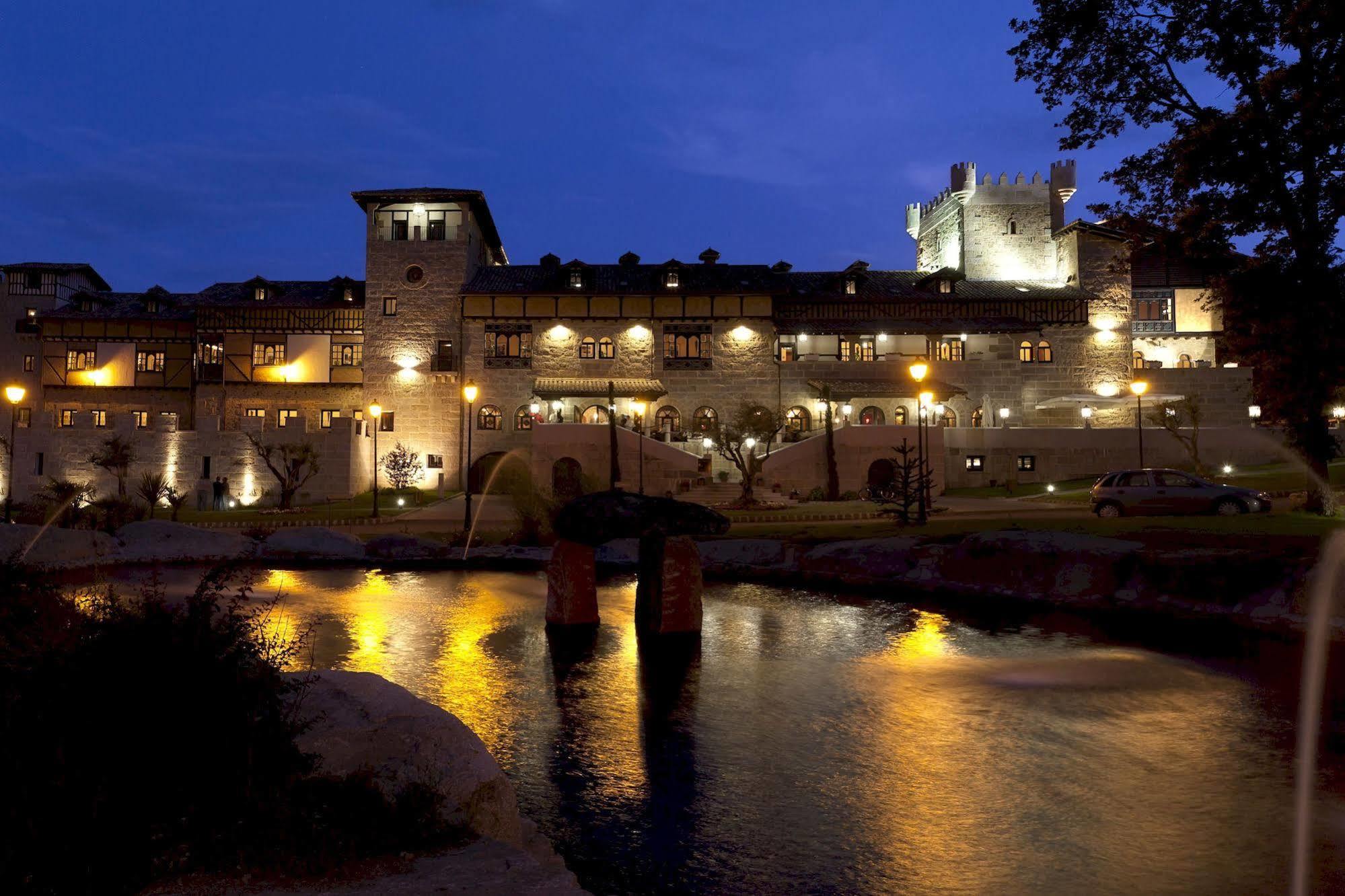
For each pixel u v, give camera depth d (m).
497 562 28.23
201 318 66.50
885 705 12.08
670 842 7.86
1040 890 6.94
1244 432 53.84
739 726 11.17
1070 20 27.20
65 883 5.18
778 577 24.17
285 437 53.12
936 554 22.78
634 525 16.58
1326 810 8.38
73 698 5.66
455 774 6.55
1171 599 17.95
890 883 7.08
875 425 53.84
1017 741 10.51
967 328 63.16
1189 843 7.73
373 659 14.94
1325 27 23.02
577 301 64.12
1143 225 29.02
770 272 67.44
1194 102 27.34
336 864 5.39
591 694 12.73
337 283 69.31
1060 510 35.47
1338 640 14.73
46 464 52.44
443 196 64.50
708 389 64.00
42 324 68.56
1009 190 71.88
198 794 5.65
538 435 53.31
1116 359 65.69
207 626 6.40
